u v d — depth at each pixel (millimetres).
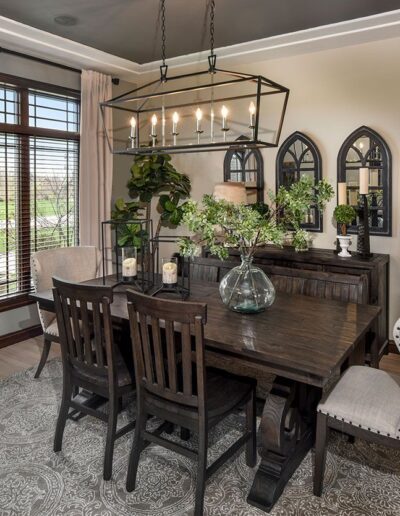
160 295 2836
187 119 4922
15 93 4035
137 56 4332
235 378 2283
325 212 4105
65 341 2344
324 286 2895
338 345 1979
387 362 3662
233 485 2137
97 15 3359
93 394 2908
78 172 4672
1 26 3494
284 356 1854
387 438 1849
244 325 2250
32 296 2992
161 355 1979
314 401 2408
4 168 3977
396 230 3775
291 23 3527
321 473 2027
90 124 4551
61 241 4535
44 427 2658
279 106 4262
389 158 3730
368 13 3336
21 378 3334
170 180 4777
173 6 3207
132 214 4828
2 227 4008
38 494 2080
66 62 4316
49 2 3131
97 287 2090
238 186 3980
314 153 4086
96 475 2219
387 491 2082
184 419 1979
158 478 2191
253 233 2264
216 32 3713
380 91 3742
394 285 3826
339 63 3912
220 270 3412
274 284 3076
